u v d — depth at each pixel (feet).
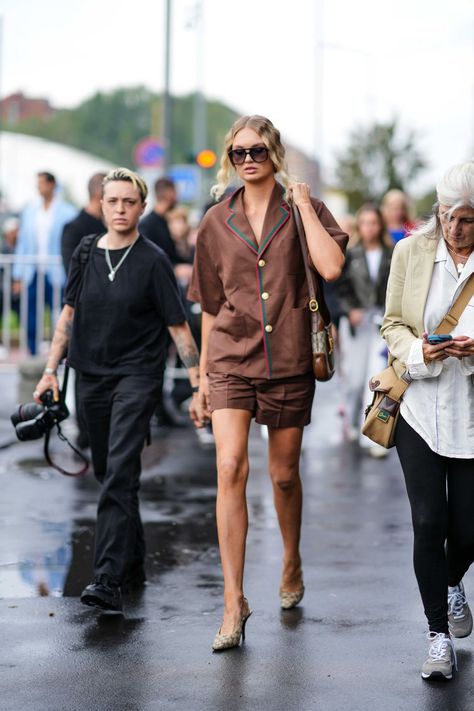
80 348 41.42
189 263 83.25
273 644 35.47
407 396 33.35
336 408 96.58
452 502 33.47
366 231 72.33
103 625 37.29
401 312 33.73
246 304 36.99
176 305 40.86
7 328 92.22
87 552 46.50
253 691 31.53
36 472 64.44
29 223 92.12
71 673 32.91
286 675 32.78
